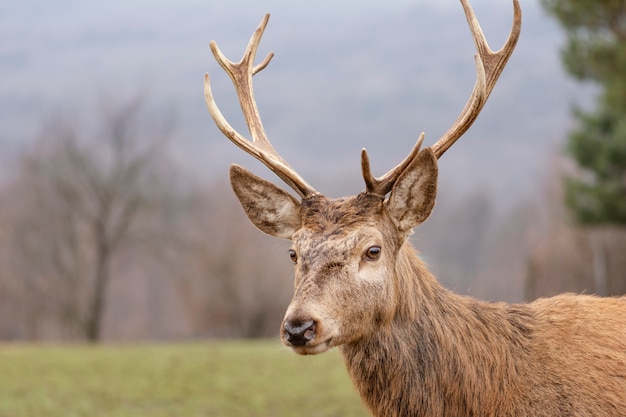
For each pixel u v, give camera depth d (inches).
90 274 3206.2
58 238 3152.1
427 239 5088.6
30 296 3211.1
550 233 2950.3
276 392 999.0
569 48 1904.5
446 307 504.1
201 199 3425.2
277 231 527.5
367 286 470.6
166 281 4057.6
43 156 3120.1
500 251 4766.2
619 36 1857.8
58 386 1053.8
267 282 3070.9
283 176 522.9
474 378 490.0
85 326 3161.9
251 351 1368.1
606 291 2625.5
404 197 486.3
